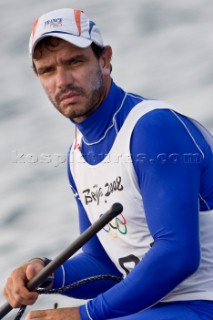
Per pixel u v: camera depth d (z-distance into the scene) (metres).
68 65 12.07
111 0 45.91
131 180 12.14
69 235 26.52
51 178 30.23
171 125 12.00
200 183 12.21
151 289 11.69
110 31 42.47
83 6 45.88
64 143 32.53
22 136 33.78
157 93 35.69
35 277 12.20
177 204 11.67
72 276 13.55
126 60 39.09
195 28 41.31
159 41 40.56
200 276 12.26
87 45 12.00
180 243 11.58
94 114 12.39
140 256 12.46
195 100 34.22
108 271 13.74
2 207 28.84
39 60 12.16
